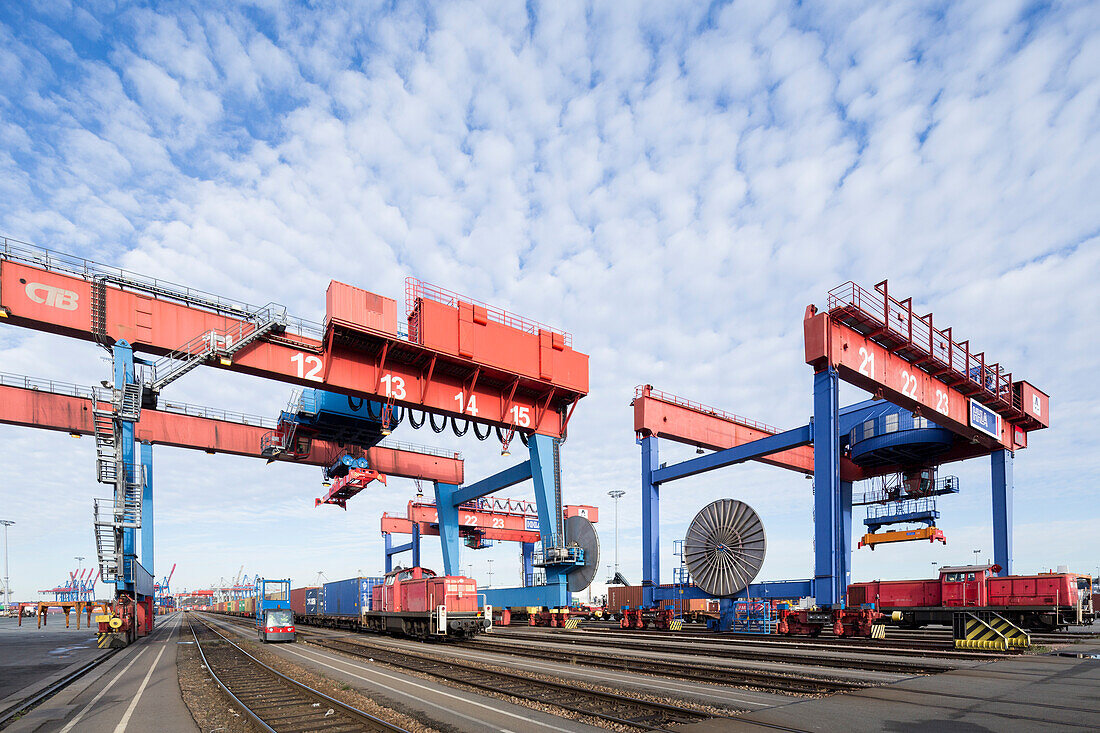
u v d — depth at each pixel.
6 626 72.12
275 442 49.25
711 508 35.69
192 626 62.19
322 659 23.66
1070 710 11.75
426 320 36.88
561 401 45.31
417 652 25.33
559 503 44.84
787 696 13.58
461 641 31.14
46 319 28.50
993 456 44.03
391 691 15.52
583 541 46.25
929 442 43.00
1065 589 30.36
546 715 12.25
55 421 41.88
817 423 32.78
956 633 24.53
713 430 49.44
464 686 15.98
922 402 37.00
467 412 39.94
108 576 30.84
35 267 28.67
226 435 50.06
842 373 33.47
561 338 43.66
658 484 45.62
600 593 80.75
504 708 13.03
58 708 14.24
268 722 12.26
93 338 30.19
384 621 39.78
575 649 25.05
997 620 23.70
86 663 23.84
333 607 52.06
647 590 44.22
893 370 35.81
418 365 38.16
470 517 73.94
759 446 38.22
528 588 50.69
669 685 15.24
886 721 11.02
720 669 17.58
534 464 44.81
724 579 34.25
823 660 18.86
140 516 31.33
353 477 49.28
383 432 46.50
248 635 42.25
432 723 11.66
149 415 47.12
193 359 31.09
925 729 10.43
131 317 30.69
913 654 21.36
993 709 11.90
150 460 46.91
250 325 33.25
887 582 37.75
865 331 34.69
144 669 21.72
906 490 46.50
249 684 17.50
